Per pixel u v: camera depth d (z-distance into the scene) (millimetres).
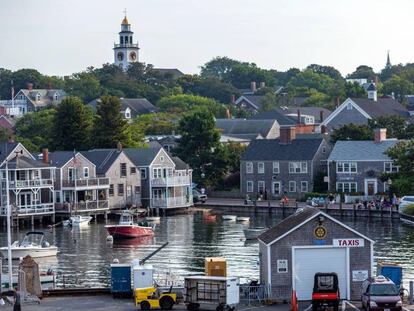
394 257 112438
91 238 140125
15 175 161000
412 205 157250
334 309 75250
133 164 179250
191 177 190125
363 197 178125
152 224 153250
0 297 84125
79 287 93500
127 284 84688
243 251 121938
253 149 198000
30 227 157500
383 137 187500
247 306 79062
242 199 193875
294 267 81250
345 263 81688
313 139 193750
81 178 171000
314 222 81500
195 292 77438
